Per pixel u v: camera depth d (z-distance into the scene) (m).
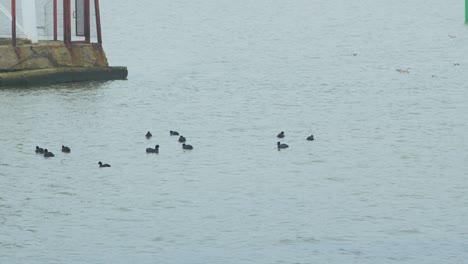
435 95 78.94
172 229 45.50
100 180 53.03
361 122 68.06
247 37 131.12
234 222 46.41
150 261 41.84
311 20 161.50
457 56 106.50
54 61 80.94
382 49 114.50
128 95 76.69
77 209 48.28
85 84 80.88
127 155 58.22
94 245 43.66
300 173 54.47
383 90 81.50
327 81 86.69
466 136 63.62
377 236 44.56
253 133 64.38
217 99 76.50
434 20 158.12
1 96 74.62
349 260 41.91
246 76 89.38
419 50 113.19
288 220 46.59
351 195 50.41
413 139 62.72
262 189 51.41
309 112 71.62
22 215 47.47
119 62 100.00
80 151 59.16
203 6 191.38
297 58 105.19
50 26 85.62
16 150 59.25
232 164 56.31
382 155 58.56
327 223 46.19
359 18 164.50
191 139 62.47
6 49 79.31
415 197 50.03
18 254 42.66
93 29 84.44
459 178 53.47
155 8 186.25
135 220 46.72
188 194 50.56
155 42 123.06
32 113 69.06
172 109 72.06
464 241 43.91
